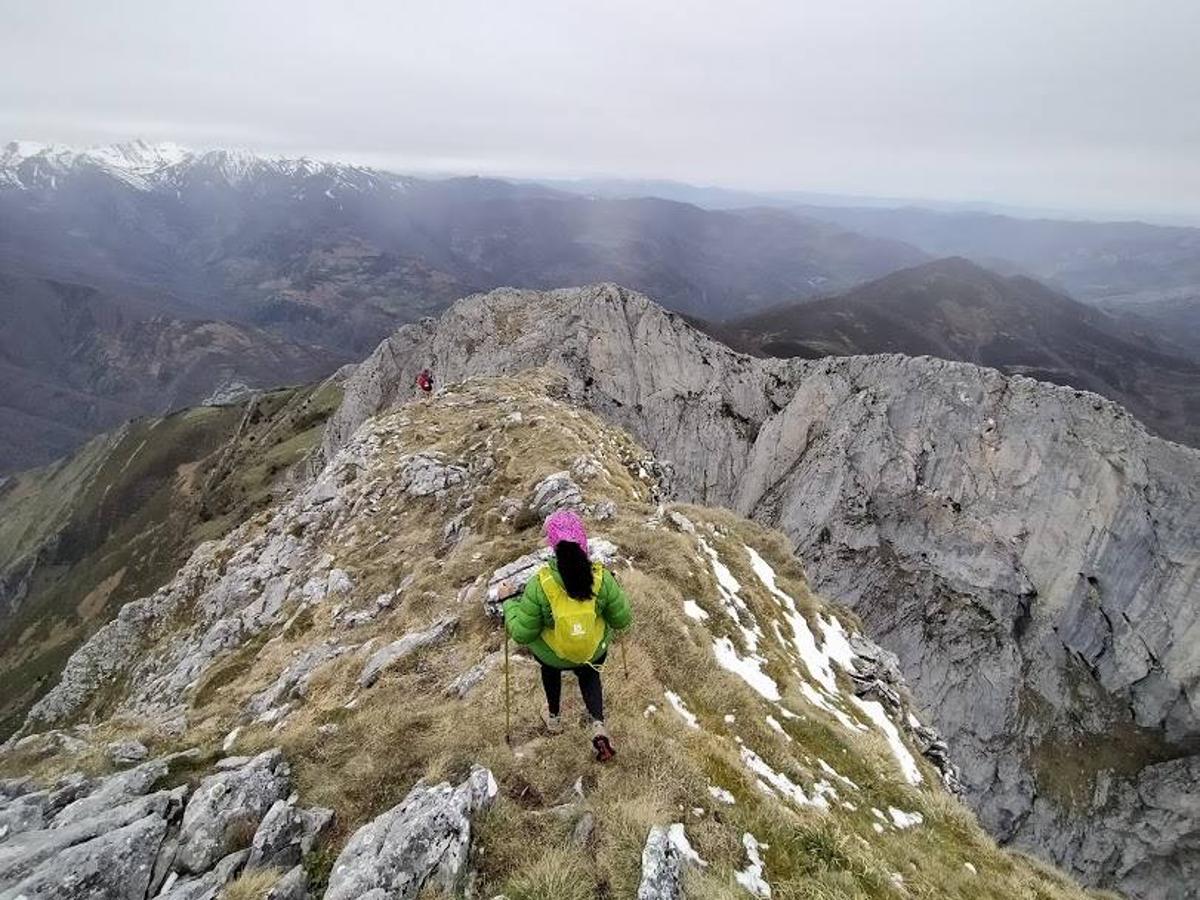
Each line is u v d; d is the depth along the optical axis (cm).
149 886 998
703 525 2911
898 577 10350
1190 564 9450
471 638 1673
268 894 888
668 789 1031
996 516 10306
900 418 11056
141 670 4769
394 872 870
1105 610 9712
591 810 967
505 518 2833
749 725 1465
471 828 933
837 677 2464
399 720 1264
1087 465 10106
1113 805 8844
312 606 3050
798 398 11500
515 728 1172
